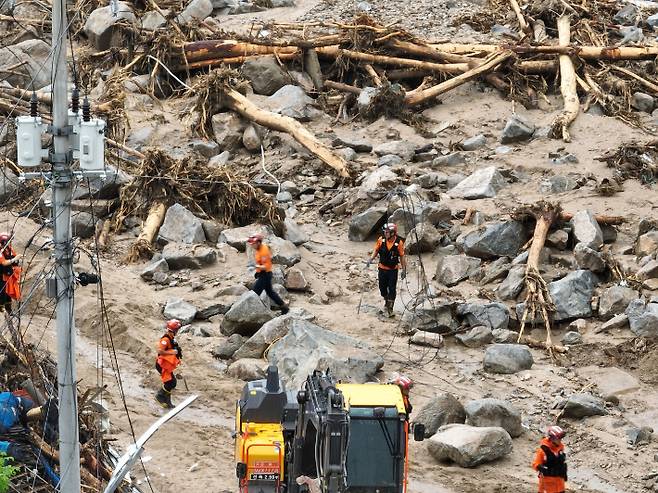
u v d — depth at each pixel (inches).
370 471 970.1
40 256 1728.6
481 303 1624.0
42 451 1117.7
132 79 2475.4
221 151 2268.7
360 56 2534.5
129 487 1133.1
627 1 3107.8
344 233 1951.3
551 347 1540.4
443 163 2165.4
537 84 2501.2
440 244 1861.5
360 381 1414.9
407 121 2369.6
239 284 1704.0
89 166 935.7
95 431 1154.0
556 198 1999.3
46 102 2277.3
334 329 1594.5
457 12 3056.1
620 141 2223.2
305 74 2559.1
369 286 1744.6
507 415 1333.7
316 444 969.5
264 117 2256.4
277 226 1897.1
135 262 1798.7
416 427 1039.6
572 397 1390.3
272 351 1464.1
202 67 2559.1
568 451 1309.1
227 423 1353.3
